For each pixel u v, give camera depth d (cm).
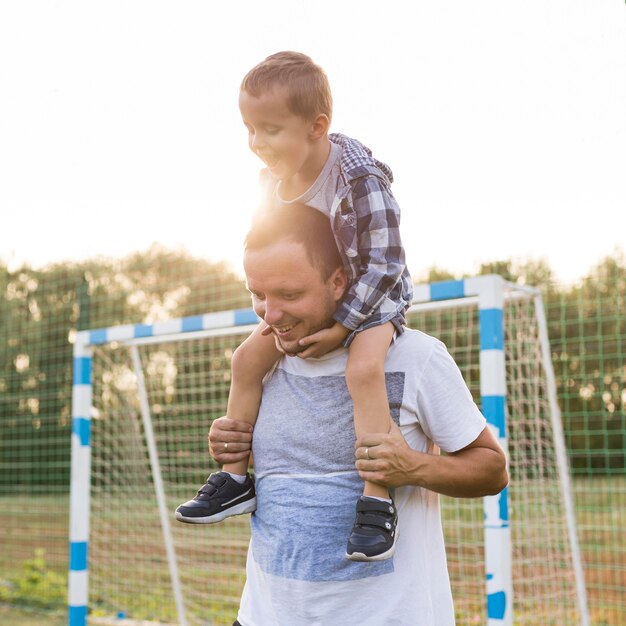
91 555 618
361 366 163
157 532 580
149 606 589
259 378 182
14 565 797
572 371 586
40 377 967
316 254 159
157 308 1027
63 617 617
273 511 169
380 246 172
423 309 358
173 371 565
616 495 659
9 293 1046
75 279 1024
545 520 420
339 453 165
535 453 416
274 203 203
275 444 171
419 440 170
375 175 181
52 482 925
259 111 185
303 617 162
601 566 565
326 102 189
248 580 177
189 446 571
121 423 581
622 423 680
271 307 160
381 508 157
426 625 160
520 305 412
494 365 323
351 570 160
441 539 174
